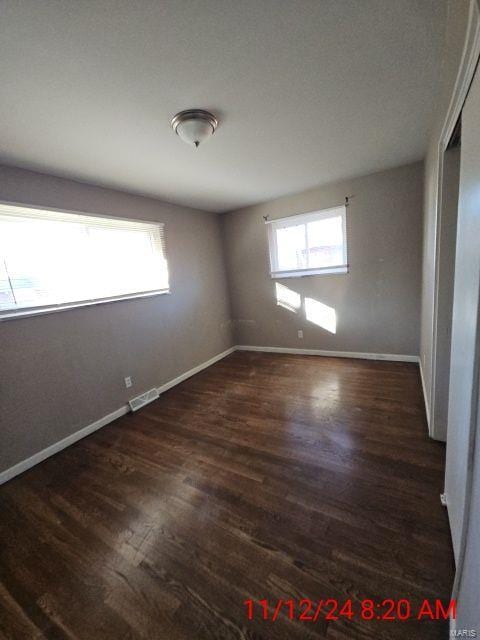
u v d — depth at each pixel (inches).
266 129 72.3
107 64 45.9
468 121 36.1
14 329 77.8
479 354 28.9
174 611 41.4
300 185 124.0
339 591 41.8
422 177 110.1
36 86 49.3
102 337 101.0
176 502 61.8
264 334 167.8
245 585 43.9
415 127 77.7
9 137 63.9
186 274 140.6
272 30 42.4
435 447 70.6
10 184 77.4
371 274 128.7
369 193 121.3
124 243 110.3
